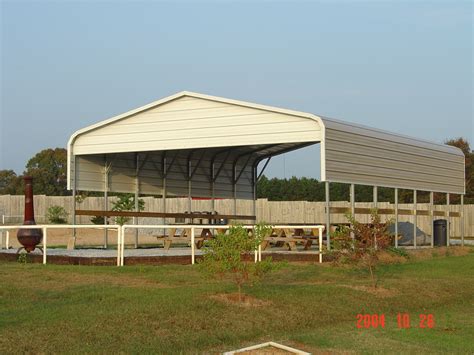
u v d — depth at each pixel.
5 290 10.91
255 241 10.75
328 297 11.53
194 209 36.44
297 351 7.93
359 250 13.12
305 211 36.62
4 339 7.80
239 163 26.03
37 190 58.62
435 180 23.64
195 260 15.73
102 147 20.28
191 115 19.11
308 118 17.23
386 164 20.03
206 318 9.31
